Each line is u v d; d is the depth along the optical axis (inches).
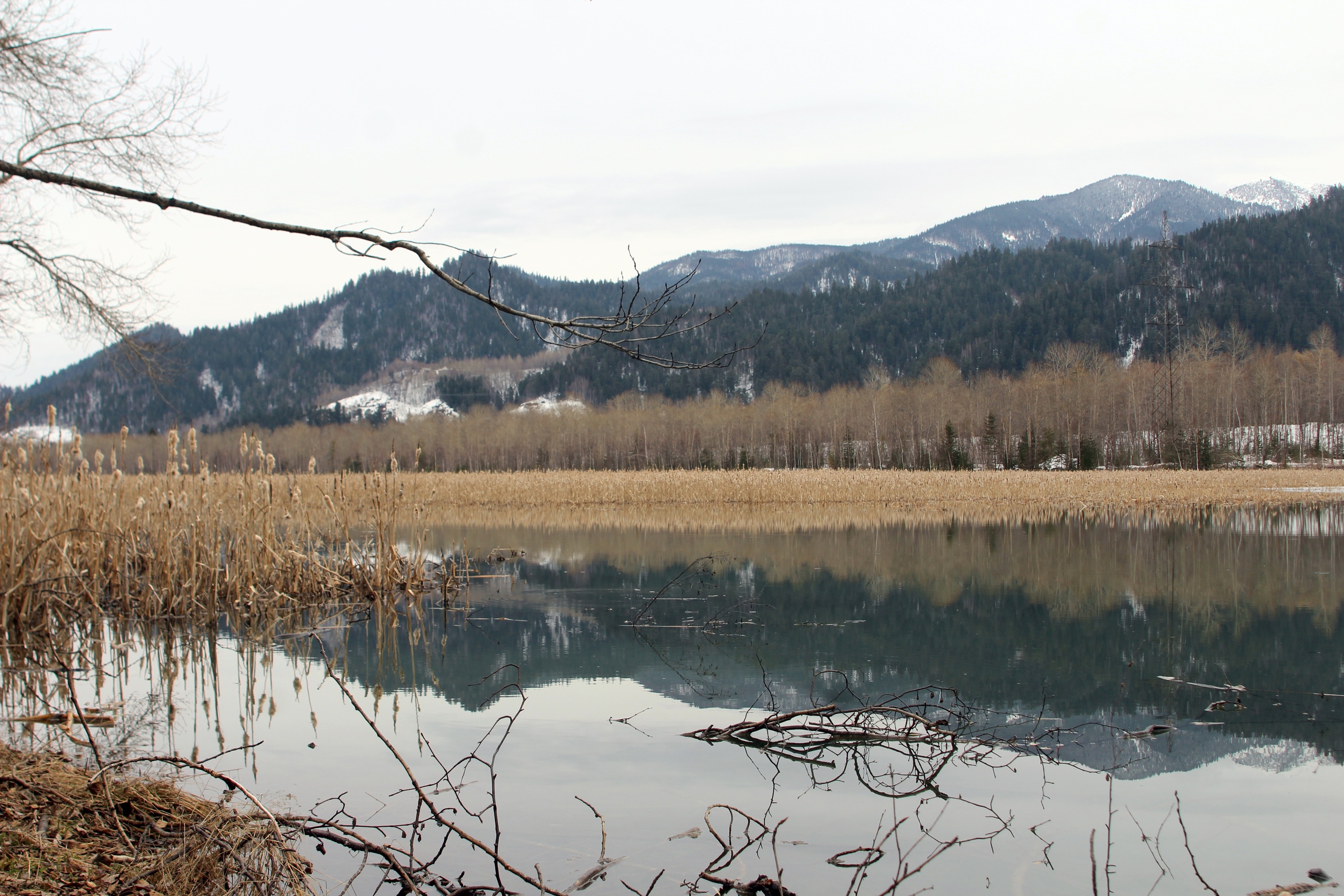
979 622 393.7
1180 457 2137.1
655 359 156.5
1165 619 398.3
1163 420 2518.5
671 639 361.7
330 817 173.8
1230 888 144.2
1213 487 1366.9
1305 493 1307.8
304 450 3659.0
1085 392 2657.5
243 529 438.9
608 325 156.0
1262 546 672.4
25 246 245.6
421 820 170.7
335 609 442.0
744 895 141.2
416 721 247.1
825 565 586.2
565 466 3440.0
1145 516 959.6
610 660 324.2
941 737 229.8
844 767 209.8
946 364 3363.7
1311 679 293.1
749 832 169.3
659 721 247.1
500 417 3875.5
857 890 143.1
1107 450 2726.4
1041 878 149.0
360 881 146.3
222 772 199.2
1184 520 917.8
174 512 428.5
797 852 160.1
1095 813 180.5
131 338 260.5
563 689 284.2
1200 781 198.8
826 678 298.5
